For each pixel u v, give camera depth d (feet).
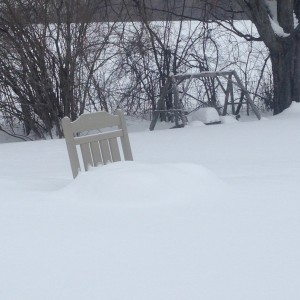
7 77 45.39
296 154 27.86
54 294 10.41
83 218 14.42
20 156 31.04
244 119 48.85
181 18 50.39
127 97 49.88
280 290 10.25
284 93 48.29
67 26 44.68
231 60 53.72
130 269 11.30
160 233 13.19
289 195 16.16
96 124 19.45
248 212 14.56
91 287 10.62
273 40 46.83
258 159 26.68
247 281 10.63
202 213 14.49
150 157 28.96
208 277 10.84
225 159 27.17
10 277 11.19
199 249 12.19
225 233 13.07
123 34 48.03
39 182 19.33
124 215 14.49
